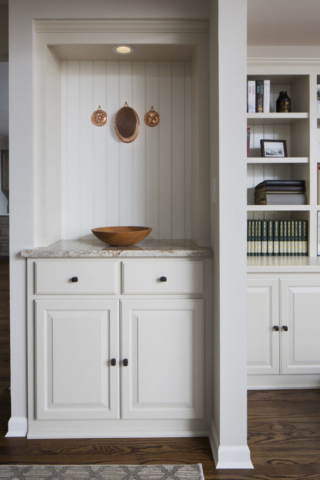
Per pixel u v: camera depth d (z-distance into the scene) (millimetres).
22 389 1874
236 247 1645
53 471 1602
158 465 1643
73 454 1724
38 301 1832
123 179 2318
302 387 2381
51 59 2033
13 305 1867
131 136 2285
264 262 2400
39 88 1909
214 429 1780
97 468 1620
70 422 1866
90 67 2273
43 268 1823
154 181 2322
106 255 1805
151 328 1837
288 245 2637
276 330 2322
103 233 1892
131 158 2312
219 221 1642
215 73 1726
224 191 1634
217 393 1730
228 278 1647
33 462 1664
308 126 2525
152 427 1874
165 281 1824
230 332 1654
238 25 1600
